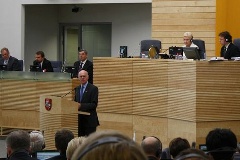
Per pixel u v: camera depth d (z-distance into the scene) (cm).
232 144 520
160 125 1456
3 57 1802
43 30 2470
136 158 218
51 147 1342
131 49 2331
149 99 1477
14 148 621
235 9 1841
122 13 2348
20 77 1627
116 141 223
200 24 1895
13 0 2253
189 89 1366
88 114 1317
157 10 1953
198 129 1352
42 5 2444
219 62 1352
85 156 220
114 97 1542
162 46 1945
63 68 1878
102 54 2442
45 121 1352
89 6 2438
